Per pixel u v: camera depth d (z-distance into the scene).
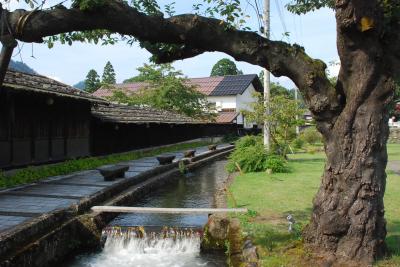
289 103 18.77
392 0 4.99
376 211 5.39
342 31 5.03
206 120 37.81
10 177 11.78
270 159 16.30
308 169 16.95
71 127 16.38
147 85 42.41
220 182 16.48
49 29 4.90
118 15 5.14
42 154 14.33
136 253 8.23
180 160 20.27
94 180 12.99
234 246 7.36
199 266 7.39
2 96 11.87
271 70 5.68
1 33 4.70
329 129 5.56
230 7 5.40
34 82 13.52
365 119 5.25
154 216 10.38
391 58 5.16
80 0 5.00
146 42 6.13
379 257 5.48
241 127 46.56
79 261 7.78
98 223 8.89
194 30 5.48
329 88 5.54
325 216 5.53
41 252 6.94
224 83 47.03
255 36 5.61
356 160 5.31
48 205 9.09
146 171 15.74
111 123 19.48
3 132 12.05
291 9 9.51
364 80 5.15
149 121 22.64
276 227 7.67
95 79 60.47
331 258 5.43
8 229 6.82
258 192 11.53
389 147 30.55
